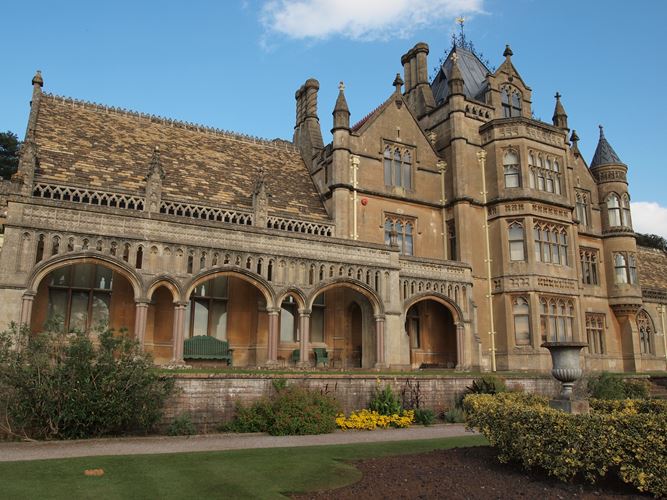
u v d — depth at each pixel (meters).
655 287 39.44
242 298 24.33
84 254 18.20
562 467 9.30
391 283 24.25
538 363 27.55
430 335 28.69
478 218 30.47
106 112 28.19
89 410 13.34
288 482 9.35
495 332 29.00
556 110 35.16
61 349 13.73
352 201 27.88
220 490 8.74
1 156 47.91
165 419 14.77
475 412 11.66
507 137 30.59
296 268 21.97
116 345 14.08
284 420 14.88
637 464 9.12
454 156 30.67
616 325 35.53
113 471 9.76
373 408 17.70
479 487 9.30
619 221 36.28
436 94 36.66
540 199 29.66
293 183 29.72
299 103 34.59
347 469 10.34
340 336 25.88
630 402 13.07
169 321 22.14
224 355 22.33
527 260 28.84
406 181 30.34
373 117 29.78
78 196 21.53
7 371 12.98
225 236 20.75
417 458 11.27
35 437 13.34
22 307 17.14
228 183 26.84
